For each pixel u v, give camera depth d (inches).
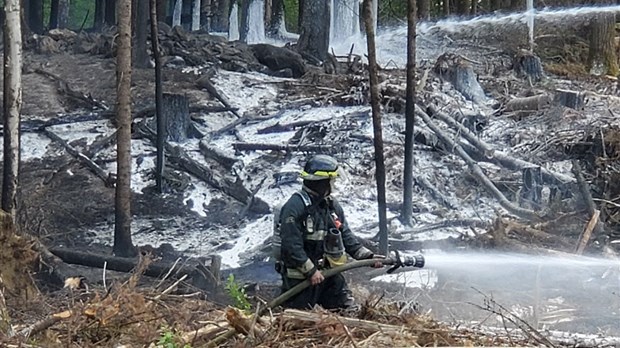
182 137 639.1
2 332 237.8
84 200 544.1
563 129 605.0
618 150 527.2
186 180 569.0
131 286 259.9
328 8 935.0
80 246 473.4
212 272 358.3
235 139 636.7
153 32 563.8
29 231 441.7
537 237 434.0
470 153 582.9
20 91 435.5
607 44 1087.6
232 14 1216.8
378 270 392.5
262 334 229.8
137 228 501.7
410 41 472.1
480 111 665.6
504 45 1200.2
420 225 488.7
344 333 230.1
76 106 723.4
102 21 1338.6
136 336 231.3
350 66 821.9
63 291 322.3
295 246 263.4
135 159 601.6
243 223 510.9
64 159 612.4
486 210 510.3
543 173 517.0
